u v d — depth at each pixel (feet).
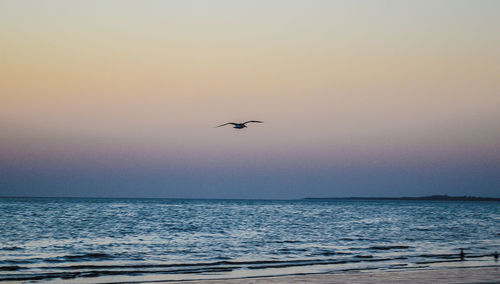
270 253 132.46
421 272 97.45
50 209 462.60
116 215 357.61
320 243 161.07
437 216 403.13
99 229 213.87
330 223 282.56
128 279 88.53
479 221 325.42
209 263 110.32
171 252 132.67
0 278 87.97
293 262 112.88
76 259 116.37
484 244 161.38
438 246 153.48
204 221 289.74
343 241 168.76
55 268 101.45
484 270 100.53
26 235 178.19
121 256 122.93
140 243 156.15
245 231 212.02
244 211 482.69
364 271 99.19
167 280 87.40
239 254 129.80
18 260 112.98
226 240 168.66
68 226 230.07
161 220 296.10
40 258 116.67
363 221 310.24
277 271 99.35
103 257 120.57
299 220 315.99
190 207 609.83
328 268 104.06
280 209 573.33
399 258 121.19
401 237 187.32
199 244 154.30
